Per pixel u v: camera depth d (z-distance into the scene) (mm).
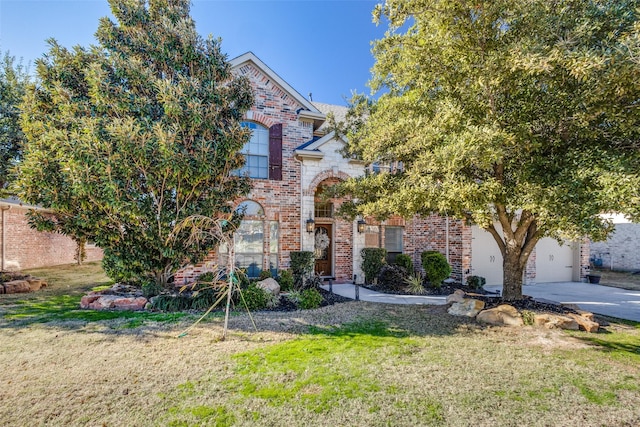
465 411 3811
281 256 12547
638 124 5379
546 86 6160
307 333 6629
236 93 9586
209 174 8391
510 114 6312
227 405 3873
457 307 8383
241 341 6094
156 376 4613
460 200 6133
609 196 4605
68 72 8562
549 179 5941
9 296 10500
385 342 6117
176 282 10773
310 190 13062
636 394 4266
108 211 8258
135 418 3600
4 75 12125
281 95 12883
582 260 15141
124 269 8859
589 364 5207
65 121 7789
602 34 5363
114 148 7598
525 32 5848
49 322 7242
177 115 7875
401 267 13180
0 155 11398
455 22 6234
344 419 3615
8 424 3469
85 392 4152
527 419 3674
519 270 8641
